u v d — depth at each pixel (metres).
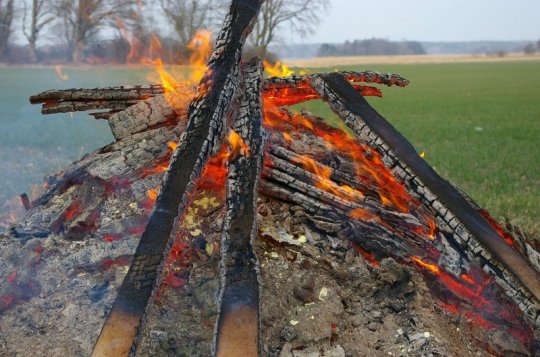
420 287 3.52
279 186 3.84
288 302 3.37
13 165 10.38
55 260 3.73
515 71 56.91
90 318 3.32
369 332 3.28
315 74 4.28
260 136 3.67
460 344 3.34
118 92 4.63
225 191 3.55
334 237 3.73
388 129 3.91
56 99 4.64
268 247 3.68
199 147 3.41
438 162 11.56
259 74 4.22
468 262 3.52
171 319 3.26
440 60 87.75
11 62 47.25
